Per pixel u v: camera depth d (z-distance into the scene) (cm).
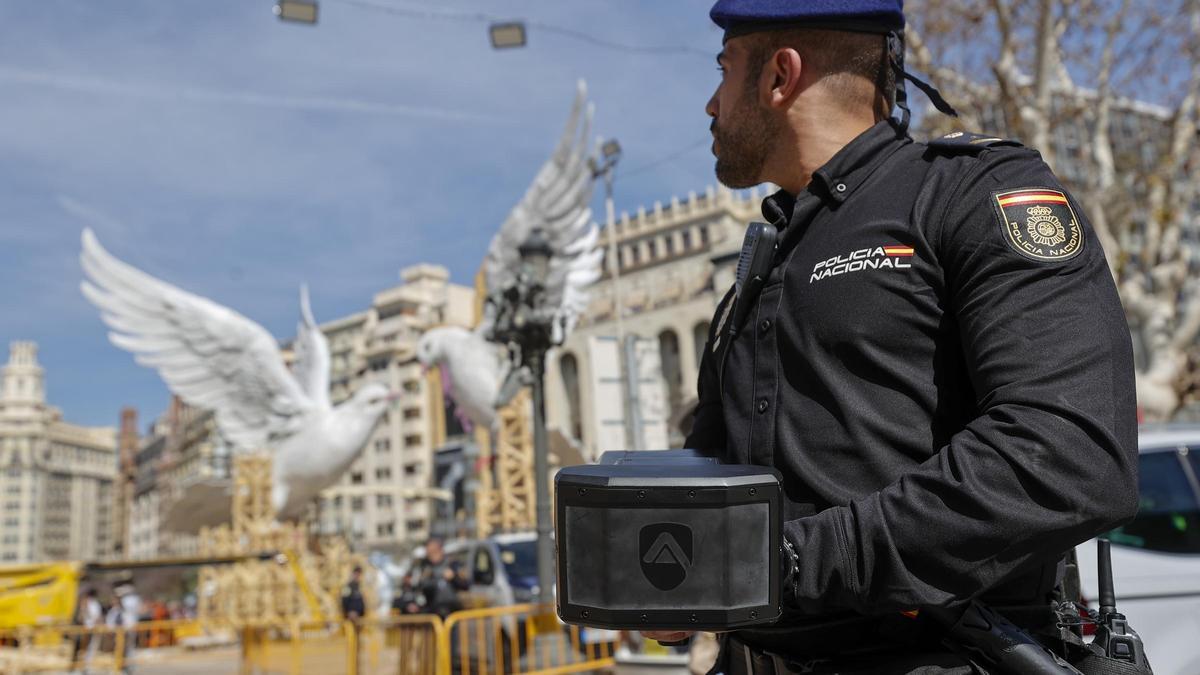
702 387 182
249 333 2244
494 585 1155
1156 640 456
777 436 141
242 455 2623
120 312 2181
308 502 2366
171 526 2961
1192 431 529
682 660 913
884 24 151
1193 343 1642
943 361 131
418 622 1051
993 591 130
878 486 130
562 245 1689
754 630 140
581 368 6438
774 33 154
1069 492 109
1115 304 123
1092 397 113
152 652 2281
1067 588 150
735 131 160
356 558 2456
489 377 1845
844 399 134
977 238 126
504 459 2297
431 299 9419
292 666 1230
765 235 151
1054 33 1492
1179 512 486
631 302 6425
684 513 108
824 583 117
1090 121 1589
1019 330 118
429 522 8188
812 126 152
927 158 141
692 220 6225
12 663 1659
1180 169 1584
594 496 110
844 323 135
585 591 111
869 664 130
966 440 116
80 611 2153
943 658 126
